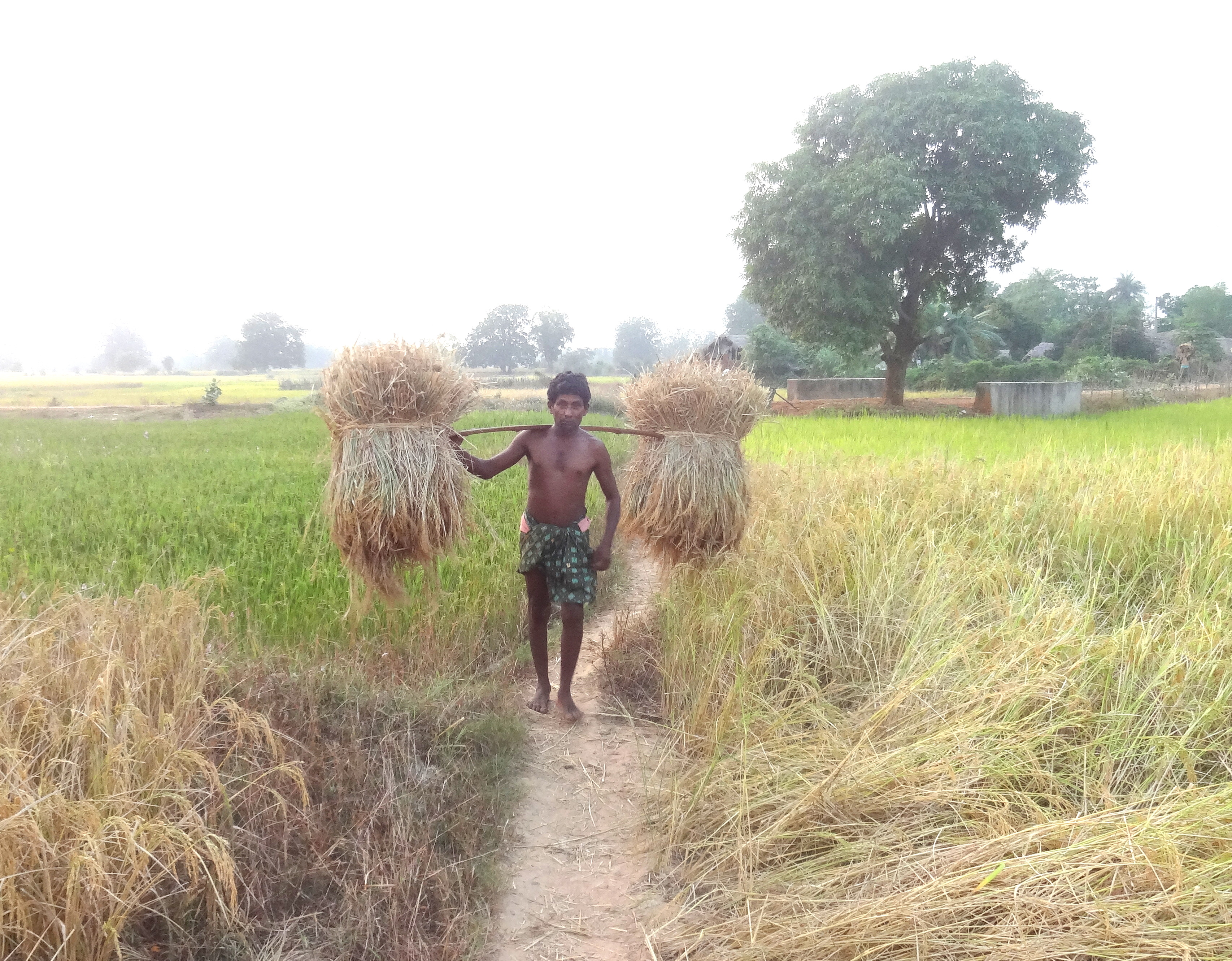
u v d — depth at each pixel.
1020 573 4.54
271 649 3.87
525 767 3.60
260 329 105.94
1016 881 2.29
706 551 4.39
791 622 4.11
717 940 2.47
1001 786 2.89
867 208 19.61
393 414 3.50
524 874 2.90
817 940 2.27
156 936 2.31
